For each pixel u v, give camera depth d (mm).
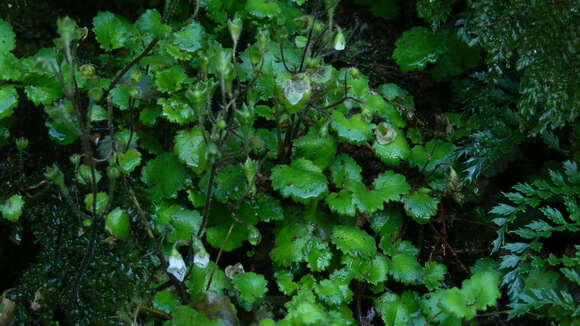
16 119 559
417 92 626
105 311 508
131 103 507
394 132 557
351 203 525
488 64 563
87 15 618
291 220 533
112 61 576
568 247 554
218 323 483
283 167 514
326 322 477
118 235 514
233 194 526
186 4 599
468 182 568
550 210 535
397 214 562
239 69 546
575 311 499
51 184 538
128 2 626
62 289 511
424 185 580
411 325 518
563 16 532
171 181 535
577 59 532
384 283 552
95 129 542
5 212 512
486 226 577
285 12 604
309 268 539
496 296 501
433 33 611
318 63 512
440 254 574
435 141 583
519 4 543
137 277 521
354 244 521
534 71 545
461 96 608
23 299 505
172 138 561
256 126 590
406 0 648
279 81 496
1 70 525
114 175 446
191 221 530
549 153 587
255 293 504
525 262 534
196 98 443
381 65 633
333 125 528
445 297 498
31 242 533
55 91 530
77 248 521
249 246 555
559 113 543
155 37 514
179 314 477
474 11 567
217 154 436
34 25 594
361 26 644
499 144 573
